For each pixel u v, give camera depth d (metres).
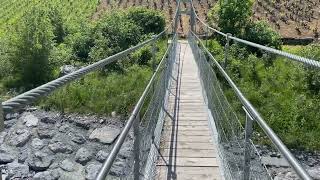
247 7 23.06
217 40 22.88
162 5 39.88
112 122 13.76
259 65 15.23
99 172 1.51
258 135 11.70
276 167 10.65
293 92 13.70
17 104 1.25
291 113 12.69
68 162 11.56
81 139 12.80
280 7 35.34
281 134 12.16
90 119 13.86
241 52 16.91
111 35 21.12
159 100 6.12
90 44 20.66
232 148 3.84
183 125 6.52
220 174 4.59
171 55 11.27
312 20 32.44
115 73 16.39
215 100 5.89
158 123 5.82
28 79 17.98
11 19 38.72
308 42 27.52
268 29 22.48
